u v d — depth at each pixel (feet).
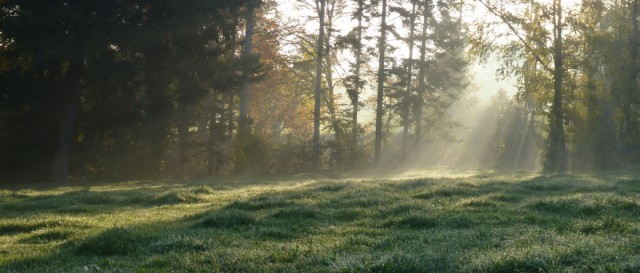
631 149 135.44
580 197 43.19
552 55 124.88
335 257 25.30
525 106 191.21
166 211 50.49
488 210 40.93
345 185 64.03
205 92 125.39
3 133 112.68
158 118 121.60
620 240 26.81
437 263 23.93
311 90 191.21
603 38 121.80
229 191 69.05
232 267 24.59
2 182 114.01
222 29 129.49
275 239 32.30
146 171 126.21
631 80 124.06
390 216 39.55
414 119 180.86
